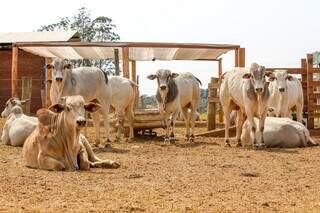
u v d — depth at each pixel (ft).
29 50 83.05
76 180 30.96
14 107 53.98
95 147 51.08
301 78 71.31
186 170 35.78
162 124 61.41
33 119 51.90
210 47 66.54
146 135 63.31
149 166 37.65
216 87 70.54
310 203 25.27
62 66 48.75
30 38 114.11
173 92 56.29
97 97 52.29
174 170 35.76
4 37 114.93
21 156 43.19
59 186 29.04
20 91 108.99
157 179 31.78
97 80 51.75
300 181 31.60
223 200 25.75
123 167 36.96
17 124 51.08
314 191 28.40
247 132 52.85
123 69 66.03
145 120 61.16
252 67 50.21
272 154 45.47
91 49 78.89
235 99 53.31
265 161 40.81
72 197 26.13
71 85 49.19
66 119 34.94
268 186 29.73
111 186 29.14
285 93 60.23
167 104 56.29
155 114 61.62
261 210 23.70
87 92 50.62
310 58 71.05
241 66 66.85
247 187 29.35
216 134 65.10
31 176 32.22
